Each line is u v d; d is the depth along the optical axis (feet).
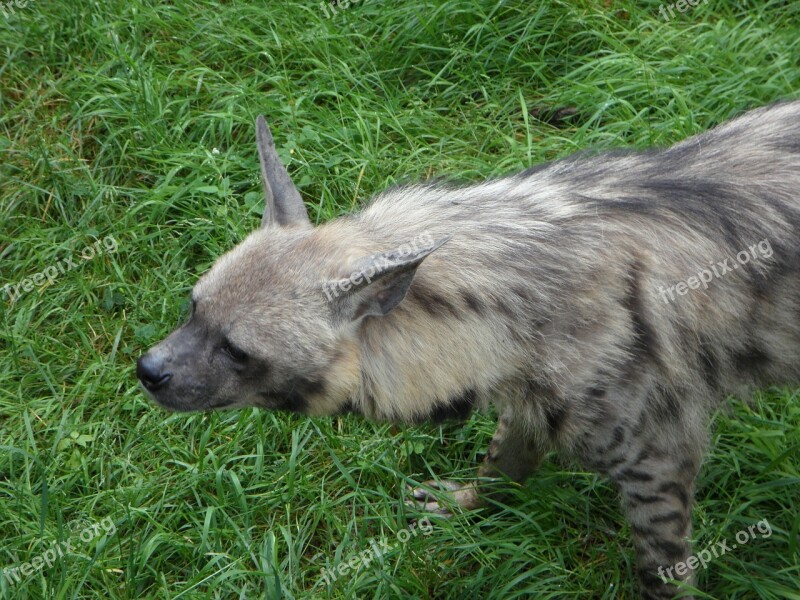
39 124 8.93
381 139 8.84
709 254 6.58
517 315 6.43
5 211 8.57
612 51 9.16
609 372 6.45
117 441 7.78
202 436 7.59
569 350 6.44
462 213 6.56
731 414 7.22
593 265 6.46
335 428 7.75
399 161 8.67
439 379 6.48
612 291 6.46
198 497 7.47
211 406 6.49
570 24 9.28
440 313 6.41
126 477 7.60
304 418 7.70
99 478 7.61
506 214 6.56
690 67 8.99
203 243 8.37
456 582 7.16
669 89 8.81
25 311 8.18
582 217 6.55
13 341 8.05
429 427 7.55
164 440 7.66
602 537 7.39
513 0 9.31
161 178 8.63
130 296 8.26
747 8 9.49
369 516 7.41
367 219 6.63
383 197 6.75
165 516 7.46
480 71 9.12
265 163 6.64
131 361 8.05
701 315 6.59
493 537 7.32
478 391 6.53
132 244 8.43
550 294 6.43
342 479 7.59
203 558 7.27
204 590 7.18
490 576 7.15
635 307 6.48
